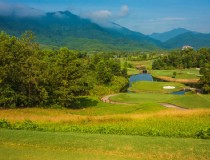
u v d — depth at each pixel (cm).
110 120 3581
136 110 5884
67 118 3600
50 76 6328
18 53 5838
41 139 2200
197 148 2073
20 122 3092
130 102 8794
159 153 1969
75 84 6862
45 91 5894
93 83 11644
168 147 2086
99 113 5528
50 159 1814
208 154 1956
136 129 2950
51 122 3322
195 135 2753
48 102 6256
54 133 2433
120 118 3678
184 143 2205
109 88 12469
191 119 3731
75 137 2294
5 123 2925
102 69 13775
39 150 1984
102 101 8294
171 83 15012
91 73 13688
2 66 5547
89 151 2002
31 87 5969
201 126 3256
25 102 5706
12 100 5312
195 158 1895
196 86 15625
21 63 5769
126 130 2886
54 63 7225
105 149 2036
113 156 1906
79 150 2016
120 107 6500
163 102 7875
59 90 6444
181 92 13188
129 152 1988
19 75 5753
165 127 3198
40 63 6072
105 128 2909
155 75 19850
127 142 2198
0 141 2148
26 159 1802
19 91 5803
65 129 2895
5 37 6116
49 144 2105
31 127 2894
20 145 2083
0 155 1858
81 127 2970
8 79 5641
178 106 7331
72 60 7275
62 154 1917
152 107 6169
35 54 6144
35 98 5875
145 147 2081
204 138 2678
